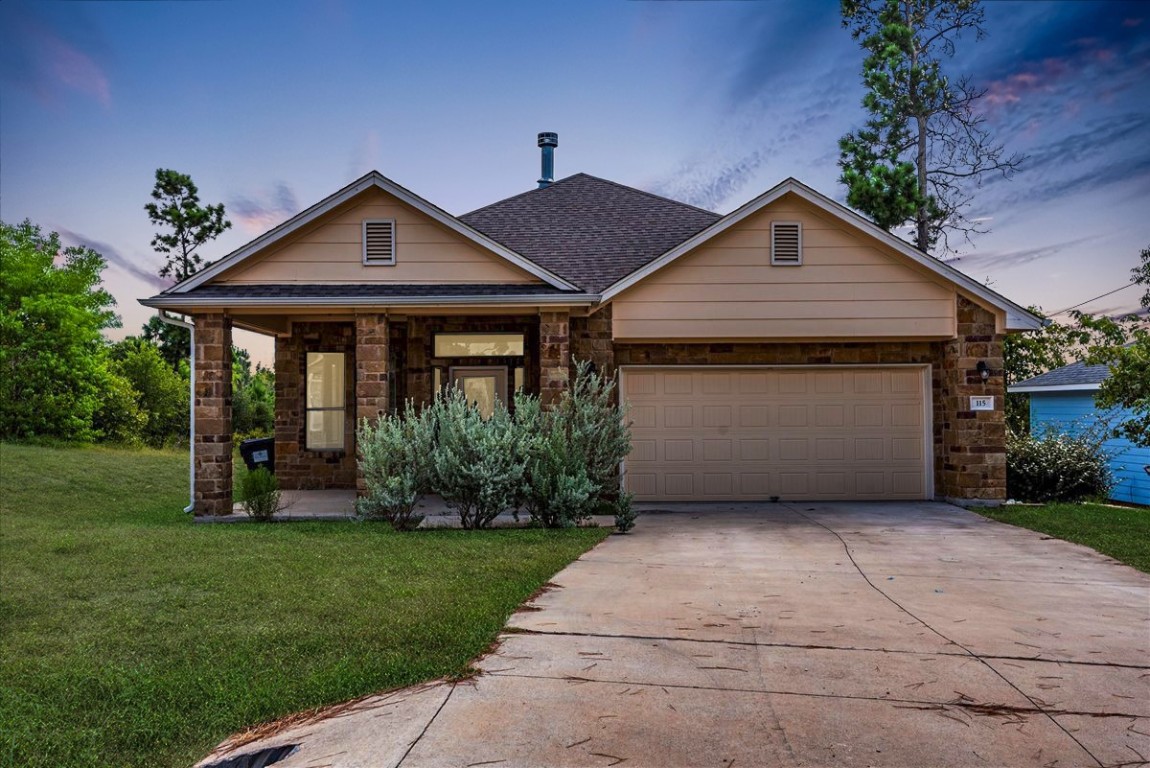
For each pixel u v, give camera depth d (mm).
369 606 5488
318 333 13836
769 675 3951
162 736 3549
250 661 4438
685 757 3020
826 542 8500
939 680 3895
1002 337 11719
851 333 11547
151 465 17812
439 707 3527
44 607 5750
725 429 12328
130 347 29625
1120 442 15656
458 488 9484
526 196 15898
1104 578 6641
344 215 11391
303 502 12164
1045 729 3314
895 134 20656
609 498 11820
